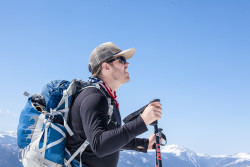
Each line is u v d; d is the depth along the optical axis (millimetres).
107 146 1845
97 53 2678
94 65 2684
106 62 2639
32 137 2135
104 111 2076
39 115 2199
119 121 2545
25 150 2107
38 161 2045
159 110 1967
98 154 1891
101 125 1962
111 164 2236
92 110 2010
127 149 2869
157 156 2139
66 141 2182
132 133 1897
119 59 2656
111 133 1868
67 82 2443
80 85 2330
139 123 1917
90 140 1929
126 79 2689
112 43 2766
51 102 2238
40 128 2154
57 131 2121
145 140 2869
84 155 2139
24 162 2109
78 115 2145
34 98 2395
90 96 2102
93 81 2537
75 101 2203
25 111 2289
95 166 2150
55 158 2086
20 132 2199
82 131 2123
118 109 2615
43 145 2061
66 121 2193
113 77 2633
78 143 2135
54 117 2168
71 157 2105
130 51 2797
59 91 2295
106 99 2162
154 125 2133
